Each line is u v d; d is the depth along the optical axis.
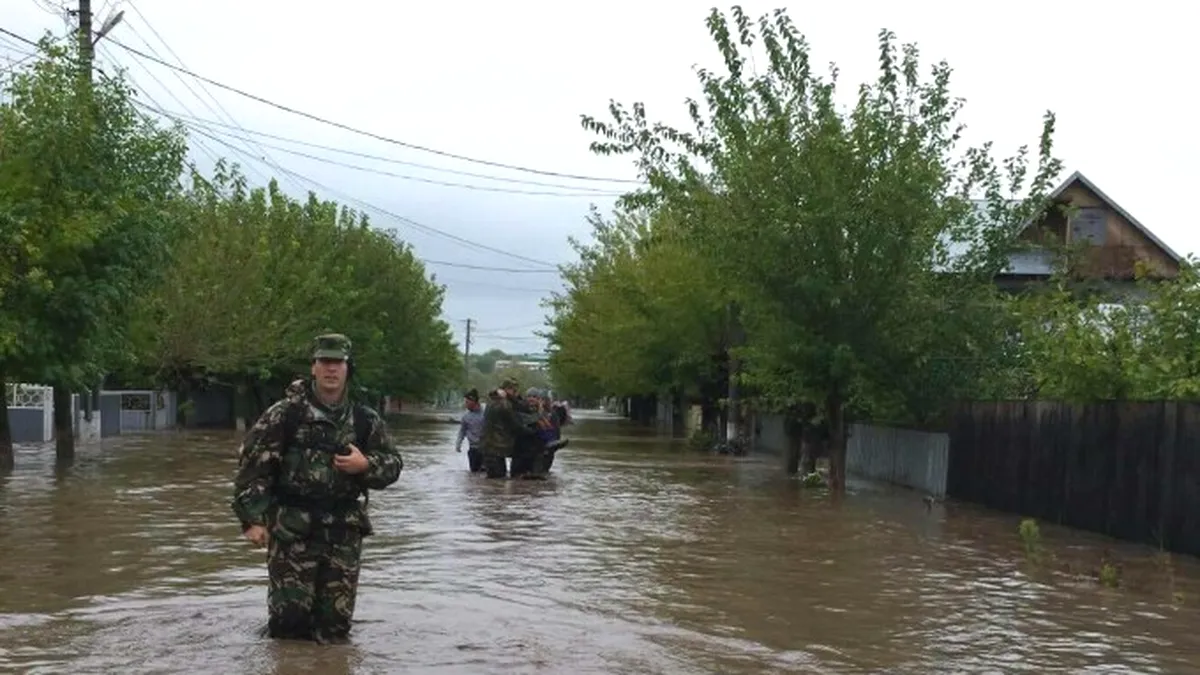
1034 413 15.85
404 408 98.50
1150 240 33.81
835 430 19.19
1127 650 7.80
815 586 9.95
